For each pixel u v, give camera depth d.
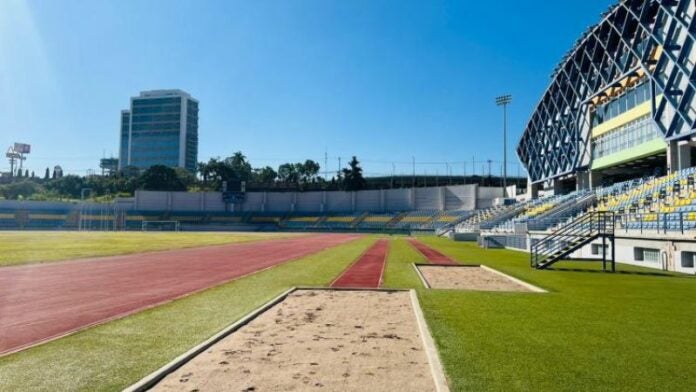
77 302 13.24
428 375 6.88
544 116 62.56
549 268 23.41
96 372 6.87
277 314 11.48
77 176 153.50
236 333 9.48
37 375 6.73
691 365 7.13
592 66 47.72
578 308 11.91
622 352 7.82
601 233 22.45
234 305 12.54
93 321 10.68
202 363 7.41
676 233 22.03
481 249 41.53
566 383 6.33
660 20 34.38
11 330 9.81
